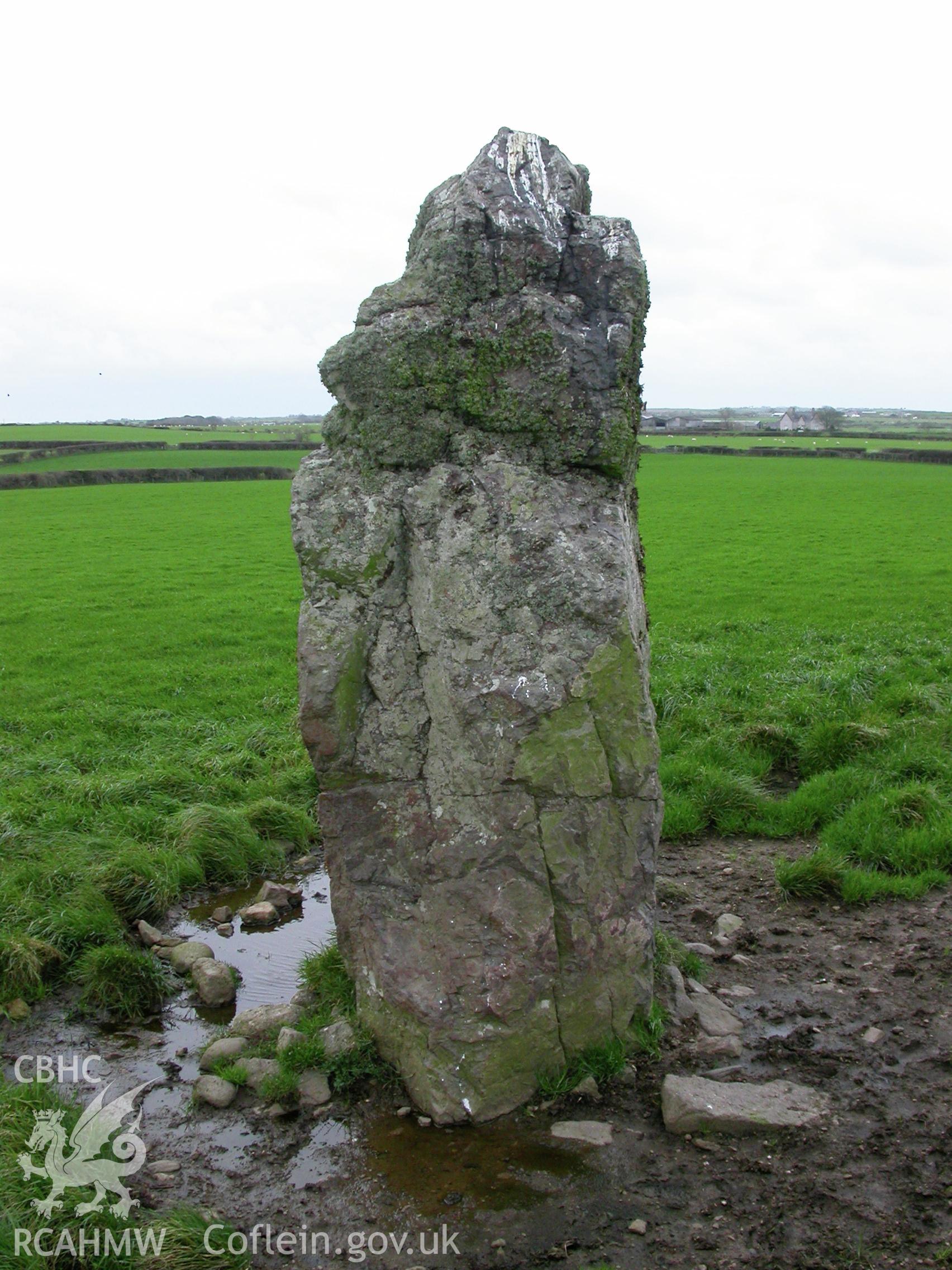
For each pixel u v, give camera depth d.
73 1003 6.40
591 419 5.24
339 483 5.32
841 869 7.54
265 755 10.94
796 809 8.82
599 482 5.38
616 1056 5.27
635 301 5.36
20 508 44.22
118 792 9.37
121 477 57.62
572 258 5.37
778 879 7.50
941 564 26.31
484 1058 5.03
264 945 7.21
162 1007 6.41
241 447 78.50
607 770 5.18
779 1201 4.45
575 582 5.09
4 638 18.44
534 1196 4.54
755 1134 4.88
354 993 5.84
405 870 5.28
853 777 9.18
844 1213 4.38
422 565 5.21
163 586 24.52
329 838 5.38
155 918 7.54
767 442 101.12
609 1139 4.84
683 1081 5.09
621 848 5.29
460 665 5.11
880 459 75.44
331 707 5.19
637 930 5.37
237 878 8.24
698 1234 4.29
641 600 6.12
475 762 5.10
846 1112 5.02
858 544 30.95
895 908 7.20
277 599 22.59
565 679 5.09
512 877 5.11
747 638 17.30
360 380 5.27
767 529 35.59
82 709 13.24
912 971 6.32
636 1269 4.14
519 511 5.15
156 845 8.34
